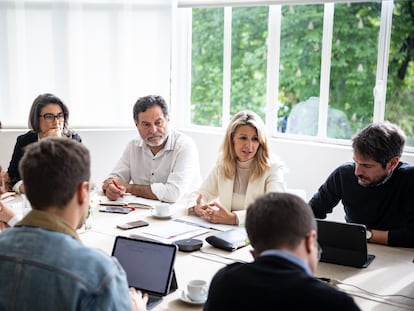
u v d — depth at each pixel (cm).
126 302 114
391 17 338
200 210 254
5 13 389
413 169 228
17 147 327
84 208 121
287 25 378
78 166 116
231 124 269
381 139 216
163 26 413
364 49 350
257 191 266
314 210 253
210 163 407
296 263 114
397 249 213
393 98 344
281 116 391
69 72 404
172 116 433
